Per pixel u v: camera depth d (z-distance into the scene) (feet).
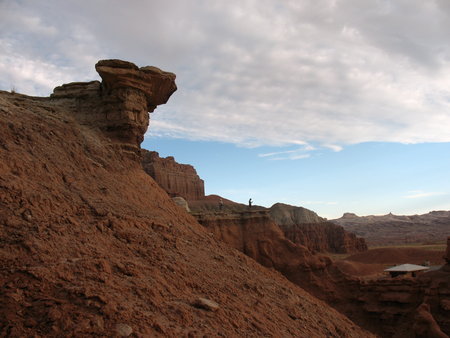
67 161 61.05
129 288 31.42
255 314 41.09
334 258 330.95
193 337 28.43
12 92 82.38
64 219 39.81
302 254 154.10
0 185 38.96
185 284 39.29
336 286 140.26
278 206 423.23
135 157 85.92
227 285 46.55
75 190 52.01
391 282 124.88
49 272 28.71
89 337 23.54
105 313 25.91
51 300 25.64
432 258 277.64
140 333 25.54
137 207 62.08
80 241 36.81
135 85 84.69
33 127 62.49
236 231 163.63
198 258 52.31
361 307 128.88
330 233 415.85
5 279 26.94
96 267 32.53
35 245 31.71
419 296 117.19
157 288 34.22
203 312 33.78
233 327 34.32
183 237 59.36
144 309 29.27
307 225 403.13
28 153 52.90
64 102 86.79
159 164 356.38
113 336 24.14
